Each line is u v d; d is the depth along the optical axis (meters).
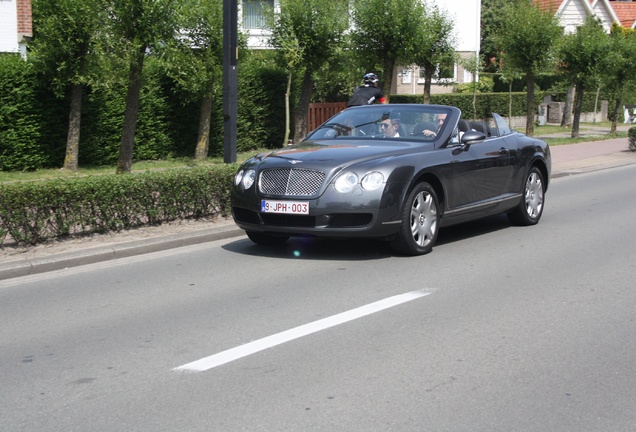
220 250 9.27
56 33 15.76
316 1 19.36
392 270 8.01
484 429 4.21
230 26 12.02
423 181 8.73
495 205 9.92
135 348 5.64
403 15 20.92
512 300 6.85
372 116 9.89
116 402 4.64
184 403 4.60
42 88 16.66
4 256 8.54
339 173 8.13
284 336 5.84
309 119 23.34
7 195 8.73
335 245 9.42
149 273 8.09
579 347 5.58
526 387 4.81
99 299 7.08
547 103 37.16
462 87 35.47
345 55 20.31
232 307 6.70
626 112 39.03
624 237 9.95
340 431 4.18
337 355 5.41
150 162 18.64
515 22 25.09
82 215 9.43
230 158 12.27
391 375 5.01
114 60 14.34
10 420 4.41
